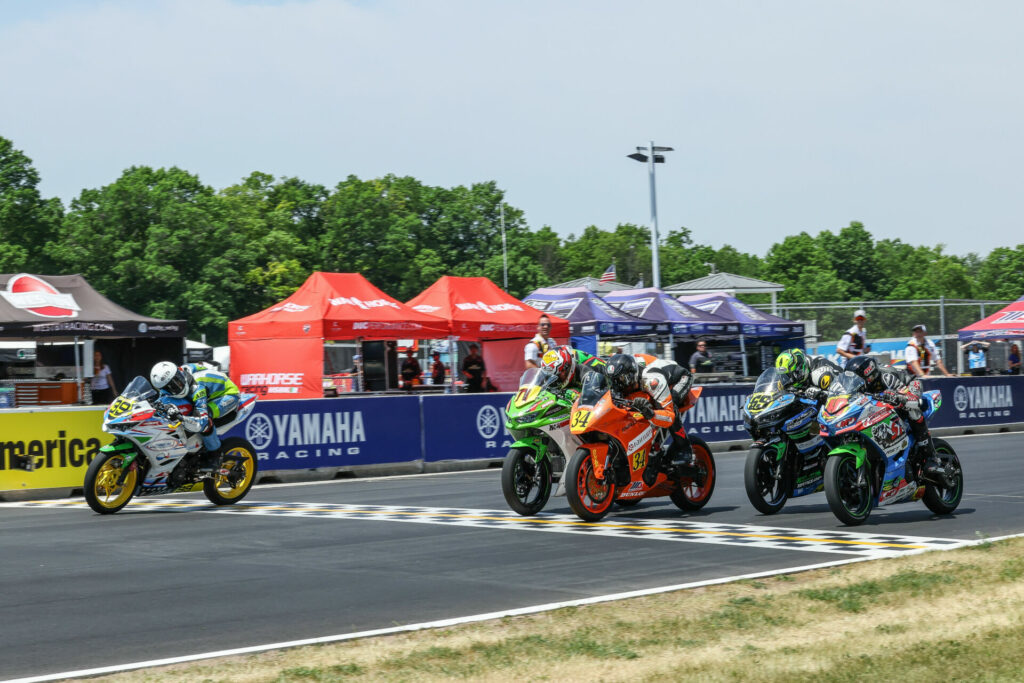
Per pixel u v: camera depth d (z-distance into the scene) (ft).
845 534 29.35
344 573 24.88
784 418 32.45
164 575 24.98
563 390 32.94
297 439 49.01
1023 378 75.41
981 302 115.34
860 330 55.77
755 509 34.94
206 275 222.28
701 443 34.88
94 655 17.74
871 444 30.96
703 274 405.39
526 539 29.35
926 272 388.78
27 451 42.83
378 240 297.33
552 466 33.83
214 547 29.04
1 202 210.38
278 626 19.69
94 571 25.64
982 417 71.92
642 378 33.04
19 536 31.78
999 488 40.09
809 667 15.60
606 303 90.43
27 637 19.07
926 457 32.22
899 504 35.91
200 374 38.34
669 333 91.25
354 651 17.44
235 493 39.11
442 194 352.08
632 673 15.60
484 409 55.52
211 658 17.26
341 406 50.57
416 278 303.07
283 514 35.81
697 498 35.12
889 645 16.81
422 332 75.36
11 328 71.92
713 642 17.52
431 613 20.51
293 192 307.78
